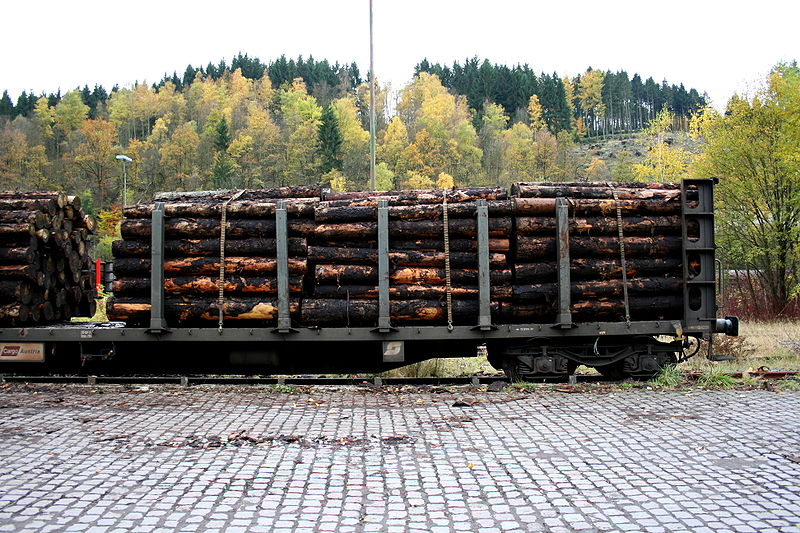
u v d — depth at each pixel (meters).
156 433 6.70
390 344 9.47
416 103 101.50
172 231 9.68
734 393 8.95
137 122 96.62
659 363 9.91
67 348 10.23
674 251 9.93
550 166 78.56
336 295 9.60
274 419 7.37
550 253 9.64
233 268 9.60
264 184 70.25
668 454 5.94
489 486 5.05
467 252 9.70
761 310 25.72
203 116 93.19
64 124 90.31
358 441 6.40
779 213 25.48
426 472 5.41
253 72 126.38
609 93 148.75
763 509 4.55
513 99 124.75
